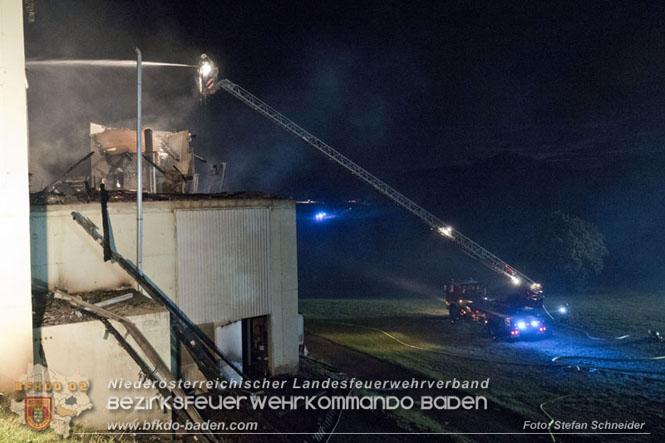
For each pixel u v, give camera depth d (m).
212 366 10.86
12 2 6.53
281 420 10.38
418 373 15.30
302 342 15.18
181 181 16.14
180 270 11.48
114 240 10.71
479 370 16.14
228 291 12.20
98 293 10.06
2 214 6.53
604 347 19.45
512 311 21.66
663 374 15.64
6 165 6.54
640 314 25.88
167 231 11.34
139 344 7.68
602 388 14.31
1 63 6.47
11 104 6.56
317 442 9.63
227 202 12.20
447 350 19.14
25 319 6.70
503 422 11.76
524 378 15.37
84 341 7.37
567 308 27.62
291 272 13.45
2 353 6.58
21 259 6.68
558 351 18.92
